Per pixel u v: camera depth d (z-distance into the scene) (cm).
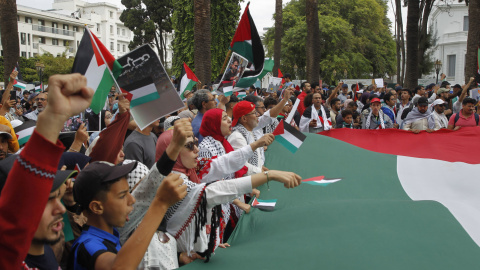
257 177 305
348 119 877
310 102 848
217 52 2981
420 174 570
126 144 435
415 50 1712
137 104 317
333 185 528
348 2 4831
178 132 252
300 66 4578
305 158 636
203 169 354
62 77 149
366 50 4788
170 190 202
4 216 149
